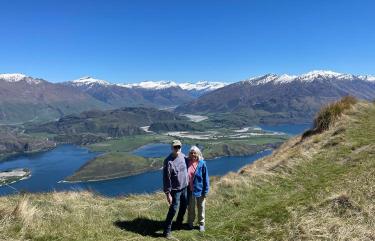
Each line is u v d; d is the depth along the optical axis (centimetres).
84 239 1064
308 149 2112
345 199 1171
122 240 1084
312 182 1513
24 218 1116
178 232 1169
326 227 1047
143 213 1368
